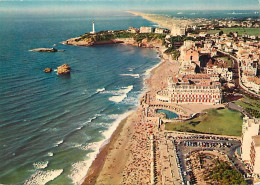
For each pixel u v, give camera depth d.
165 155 157.88
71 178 147.88
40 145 174.75
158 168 150.38
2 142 174.62
